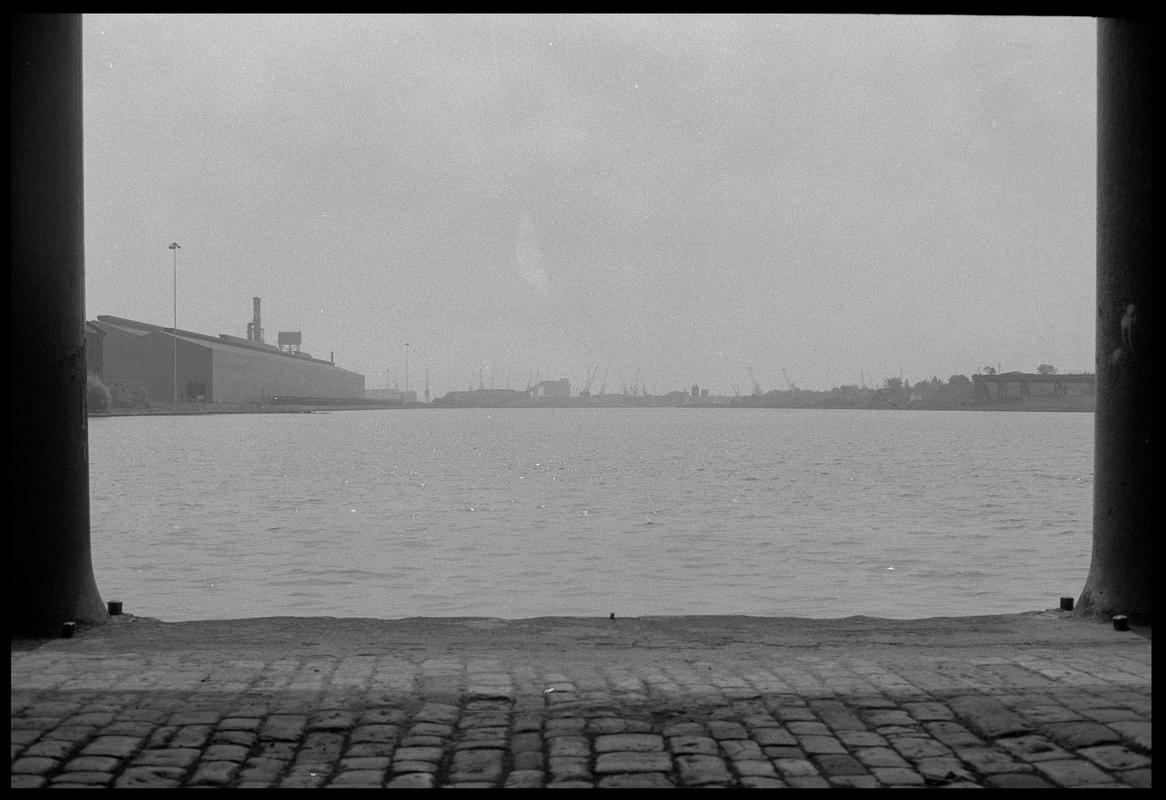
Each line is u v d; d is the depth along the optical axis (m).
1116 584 7.85
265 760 4.66
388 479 35.34
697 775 4.49
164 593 13.60
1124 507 7.79
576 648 6.98
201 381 137.75
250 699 5.52
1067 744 4.84
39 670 6.16
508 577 15.08
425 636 7.39
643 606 12.87
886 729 5.07
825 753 4.75
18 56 7.28
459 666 6.30
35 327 7.38
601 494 30.17
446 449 59.16
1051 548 18.39
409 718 5.22
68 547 7.53
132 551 17.52
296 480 34.09
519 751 4.77
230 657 6.56
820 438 82.94
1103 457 7.92
